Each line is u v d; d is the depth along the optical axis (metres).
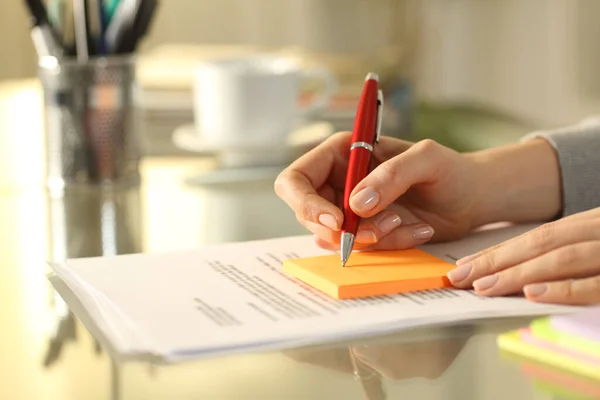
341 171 0.93
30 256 0.95
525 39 2.46
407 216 0.92
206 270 0.81
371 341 0.65
